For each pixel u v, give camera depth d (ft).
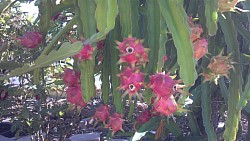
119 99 3.38
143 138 5.16
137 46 2.79
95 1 2.75
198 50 3.00
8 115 8.63
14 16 8.50
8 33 7.66
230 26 3.66
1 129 10.10
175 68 3.58
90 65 2.96
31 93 7.75
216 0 3.03
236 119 3.68
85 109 8.02
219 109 5.41
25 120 7.77
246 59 4.11
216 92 4.99
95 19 2.89
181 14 2.68
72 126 8.80
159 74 2.82
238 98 3.68
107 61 3.56
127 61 2.81
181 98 3.21
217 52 4.09
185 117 5.35
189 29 2.67
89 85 2.97
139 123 4.33
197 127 4.67
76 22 3.26
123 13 2.98
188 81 2.63
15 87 7.55
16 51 7.19
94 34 2.81
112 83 3.39
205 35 3.72
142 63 2.85
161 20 3.00
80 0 2.97
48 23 3.68
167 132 4.72
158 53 3.03
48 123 8.34
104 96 3.61
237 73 3.69
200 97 4.47
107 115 3.35
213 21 3.03
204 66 3.69
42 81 7.80
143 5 3.79
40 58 2.73
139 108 6.46
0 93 7.41
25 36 3.56
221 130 5.20
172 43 3.88
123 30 2.98
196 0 3.94
